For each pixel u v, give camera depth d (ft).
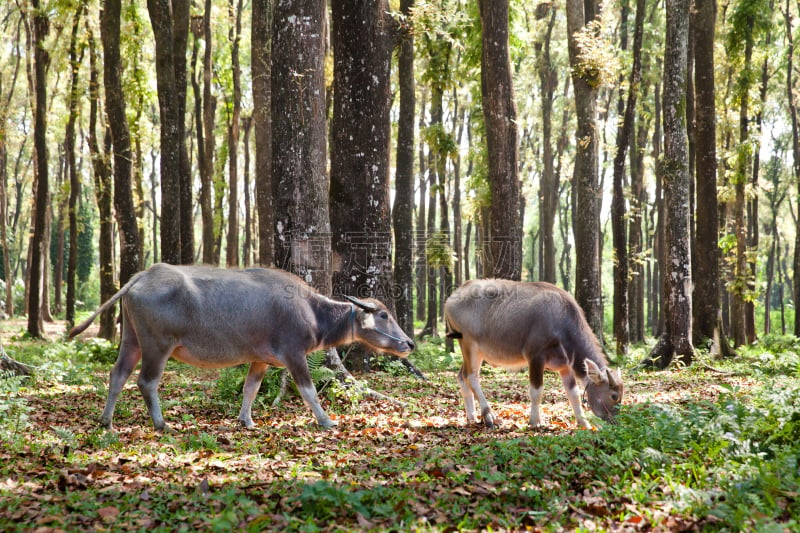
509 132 63.31
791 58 102.78
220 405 35.40
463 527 15.81
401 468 20.89
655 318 153.17
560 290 30.25
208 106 96.89
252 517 15.87
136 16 88.33
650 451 20.47
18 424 26.43
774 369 53.26
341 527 15.39
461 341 31.81
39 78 89.97
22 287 152.97
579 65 71.92
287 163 39.60
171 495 18.01
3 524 15.39
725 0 97.35
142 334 28.02
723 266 121.08
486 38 63.46
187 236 79.25
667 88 62.18
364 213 52.24
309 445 25.54
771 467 18.75
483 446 23.85
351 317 31.63
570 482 19.44
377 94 51.98
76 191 99.30
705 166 71.31
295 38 39.40
